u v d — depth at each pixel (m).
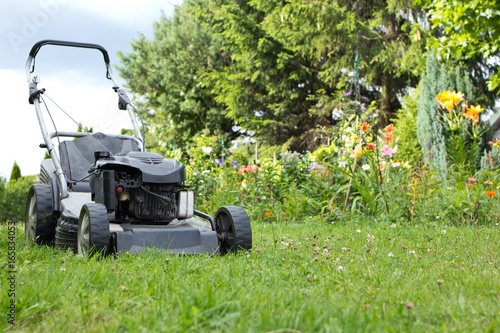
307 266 3.68
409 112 15.74
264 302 2.51
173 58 25.41
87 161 5.66
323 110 20.00
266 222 8.09
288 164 9.77
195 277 3.22
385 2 19.23
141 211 4.47
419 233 5.85
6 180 14.64
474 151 8.25
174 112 25.83
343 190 8.21
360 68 18.41
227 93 23.31
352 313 2.32
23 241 5.56
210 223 4.75
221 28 22.77
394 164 8.00
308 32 18.89
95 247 3.96
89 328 2.25
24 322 2.38
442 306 2.55
